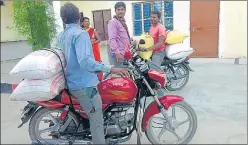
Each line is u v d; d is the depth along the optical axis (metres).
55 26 6.46
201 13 6.89
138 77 2.46
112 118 2.48
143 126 2.53
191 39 7.00
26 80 2.23
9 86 5.05
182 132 2.96
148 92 2.53
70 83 2.29
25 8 6.07
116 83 2.40
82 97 2.29
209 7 6.80
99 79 2.70
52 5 6.74
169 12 7.26
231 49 6.78
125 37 3.58
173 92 4.29
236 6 6.58
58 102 2.42
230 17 6.68
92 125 2.36
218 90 4.28
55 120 2.55
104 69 2.17
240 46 6.73
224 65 6.05
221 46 6.83
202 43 6.94
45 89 2.15
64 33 2.29
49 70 2.12
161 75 2.48
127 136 2.57
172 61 4.23
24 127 3.20
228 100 3.80
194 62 6.44
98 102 2.33
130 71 2.44
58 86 2.23
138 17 7.92
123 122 2.49
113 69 2.21
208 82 4.70
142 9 7.80
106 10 8.83
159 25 4.09
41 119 2.56
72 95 2.35
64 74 2.34
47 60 2.16
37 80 2.19
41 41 6.16
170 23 7.25
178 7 7.07
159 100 2.53
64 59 2.36
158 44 3.91
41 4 6.16
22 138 2.88
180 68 4.43
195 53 7.02
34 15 6.04
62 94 2.42
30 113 2.50
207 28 6.86
